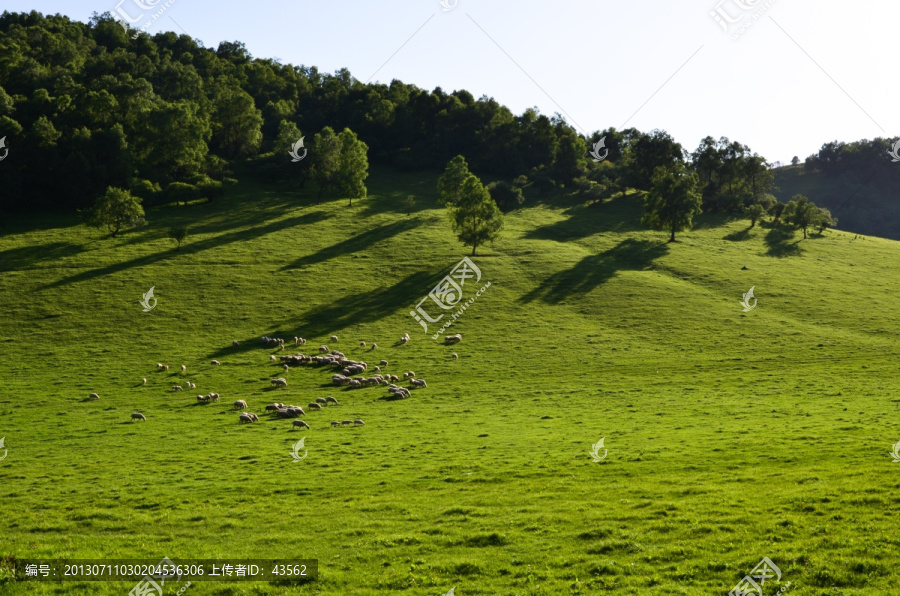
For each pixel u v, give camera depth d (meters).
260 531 25.47
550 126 191.62
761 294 93.50
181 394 56.16
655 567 20.75
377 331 78.19
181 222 125.44
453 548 23.00
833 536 21.67
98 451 39.44
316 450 38.31
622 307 87.31
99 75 180.62
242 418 47.22
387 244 116.31
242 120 175.50
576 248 119.75
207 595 20.39
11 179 122.50
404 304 88.25
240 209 136.38
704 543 22.08
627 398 52.47
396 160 189.88
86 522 26.84
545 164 190.75
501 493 28.69
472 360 67.50
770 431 38.47
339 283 96.19
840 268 111.12
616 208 156.88
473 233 109.69
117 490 31.22
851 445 33.53
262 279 96.56
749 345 71.06
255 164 167.62
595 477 30.50
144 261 101.69
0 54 175.75
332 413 49.53
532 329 78.81
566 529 24.08
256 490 30.73
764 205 163.38
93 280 92.19
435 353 70.12
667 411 47.12
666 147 175.62
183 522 26.62
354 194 144.88
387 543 23.59
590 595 19.16
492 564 21.52
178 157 146.75
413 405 51.94
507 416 47.47
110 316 80.44
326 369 64.38
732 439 36.69
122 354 68.56
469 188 110.50
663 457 33.38
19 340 72.00
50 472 34.84
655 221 130.12
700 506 25.44
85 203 130.62
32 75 163.00
